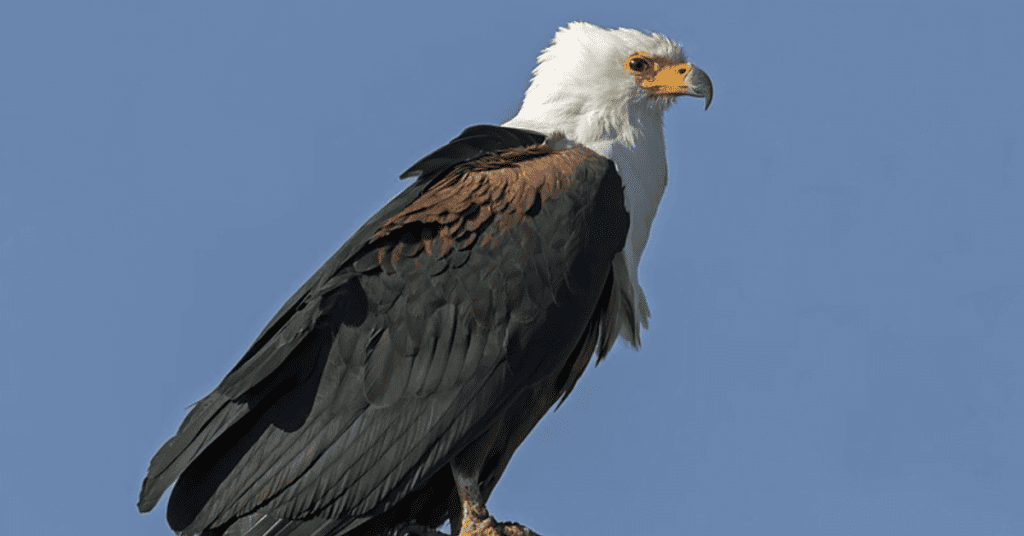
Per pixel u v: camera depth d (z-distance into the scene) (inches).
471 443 467.5
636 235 505.4
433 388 449.7
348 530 455.2
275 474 448.5
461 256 456.8
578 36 525.7
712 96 523.8
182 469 450.6
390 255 458.6
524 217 461.4
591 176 474.6
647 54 521.7
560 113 515.5
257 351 467.5
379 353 452.1
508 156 481.4
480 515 473.1
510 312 454.0
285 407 454.0
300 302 464.4
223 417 454.0
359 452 447.2
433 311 453.4
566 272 458.3
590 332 486.6
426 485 489.4
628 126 518.0
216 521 451.2
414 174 480.1
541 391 478.0
